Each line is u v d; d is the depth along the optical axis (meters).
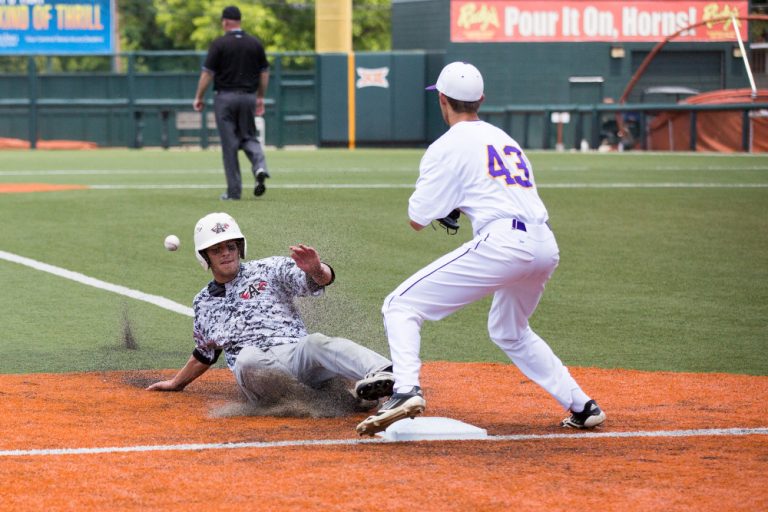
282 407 17.75
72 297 28.38
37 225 41.84
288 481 13.63
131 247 36.59
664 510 12.67
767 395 19.08
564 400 16.58
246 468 14.21
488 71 109.19
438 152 15.91
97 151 104.06
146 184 59.25
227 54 45.50
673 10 110.31
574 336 24.50
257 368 17.47
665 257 35.56
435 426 16.22
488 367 21.44
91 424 16.64
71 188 56.69
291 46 151.62
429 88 16.83
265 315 18.00
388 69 110.31
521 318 16.53
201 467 14.25
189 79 110.00
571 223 43.72
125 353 22.41
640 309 27.50
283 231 30.17
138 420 17.00
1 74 108.94
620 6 109.69
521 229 15.75
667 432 16.41
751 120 92.25
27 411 17.36
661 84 111.12
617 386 19.78
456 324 25.91
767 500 13.05
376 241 37.44
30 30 111.31
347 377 17.25
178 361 21.72
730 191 56.22
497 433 16.39
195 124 110.19
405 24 114.31
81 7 111.75
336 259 29.34
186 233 39.56
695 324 25.80
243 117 46.22
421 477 13.85
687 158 84.75
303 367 17.56
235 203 44.72
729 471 14.23
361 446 15.48
